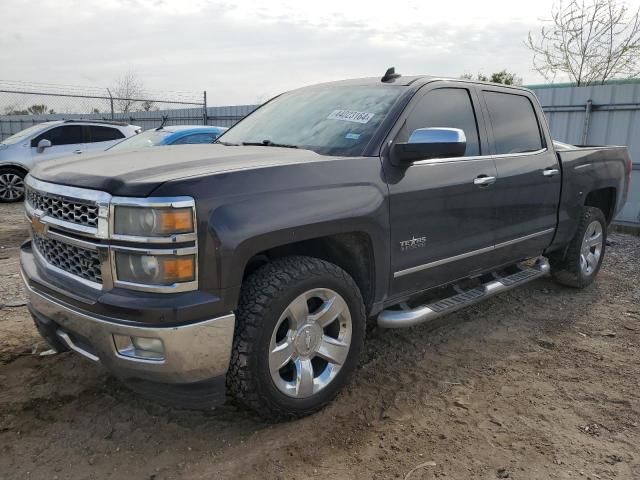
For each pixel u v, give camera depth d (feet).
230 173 8.24
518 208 13.64
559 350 12.93
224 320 8.05
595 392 10.87
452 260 11.93
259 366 8.61
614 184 18.04
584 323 14.73
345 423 9.60
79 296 8.18
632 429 9.55
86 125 40.14
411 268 10.98
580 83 51.03
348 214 9.37
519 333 13.94
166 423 9.52
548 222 15.03
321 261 9.47
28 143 38.47
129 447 8.84
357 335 10.05
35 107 59.21
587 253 17.43
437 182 11.17
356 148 10.35
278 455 8.68
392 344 13.08
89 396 10.31
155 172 8.16
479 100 13.05
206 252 7.79
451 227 11.68
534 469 8.41
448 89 12.26
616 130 29.55
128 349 7.97
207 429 9.36
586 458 8.71
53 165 9.91
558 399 10.57
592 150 17.03
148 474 8.21
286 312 8.86
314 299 9.66
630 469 8.45
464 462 8.56
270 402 8.93
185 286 7.68
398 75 12.49
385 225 10.16
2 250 22.57
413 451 8.83
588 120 30.37
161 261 7.54
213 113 59.06
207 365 8.05
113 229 7.73
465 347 13.01
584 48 50.55
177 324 7.64
